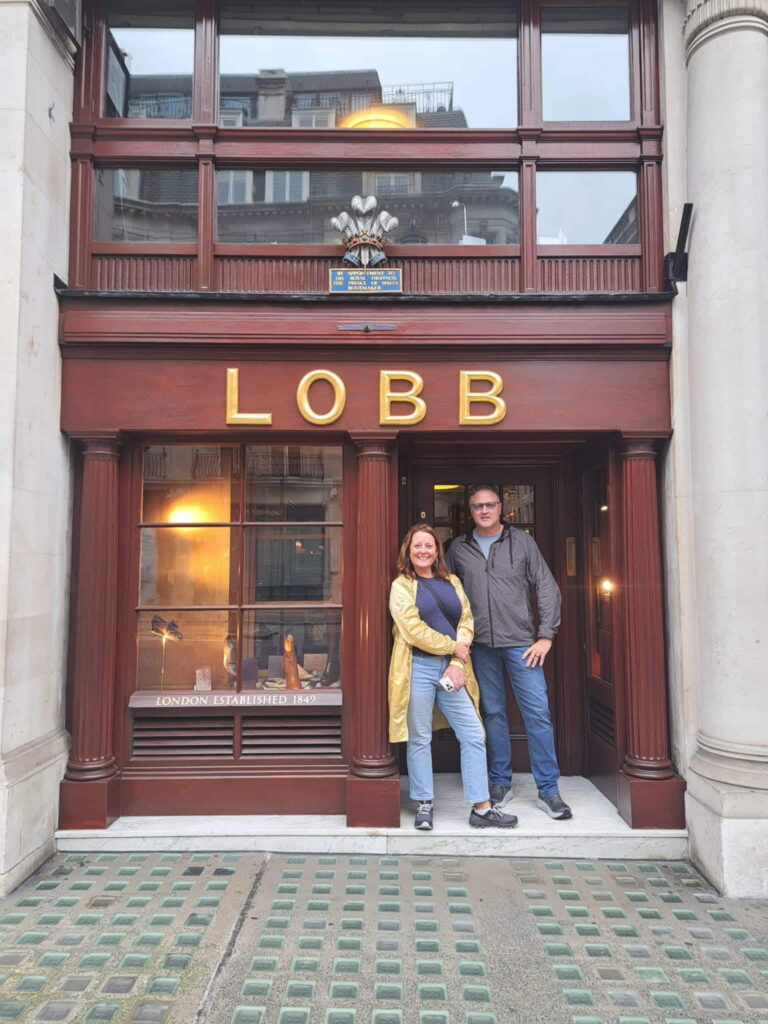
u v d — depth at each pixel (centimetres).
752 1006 247
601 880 341
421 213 419
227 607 412
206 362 395
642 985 258
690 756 374
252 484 419
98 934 287
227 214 415
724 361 362
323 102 427
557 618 402
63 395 390
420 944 282
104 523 391
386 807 375
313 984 256
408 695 375
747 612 351
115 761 394
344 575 410
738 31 370
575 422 396
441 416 396
